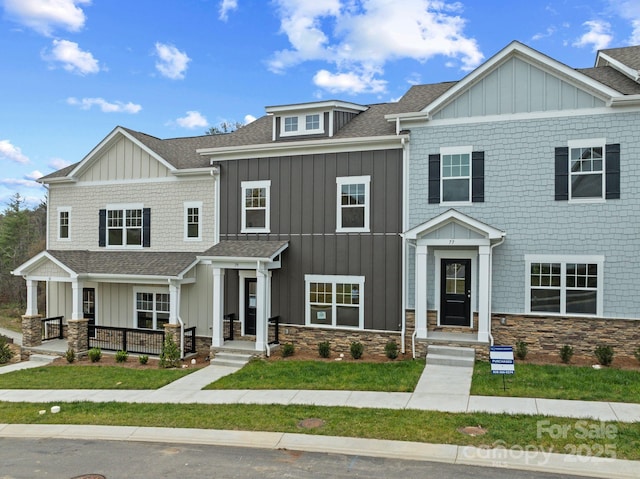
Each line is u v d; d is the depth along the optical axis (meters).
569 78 14.46
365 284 16.62
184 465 8.42
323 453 8.70
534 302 14.87
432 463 8.14
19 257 49.47
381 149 16.48
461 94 15.55
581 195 14.45
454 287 15.96
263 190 18.14
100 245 21.05
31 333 19.36
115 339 20.09
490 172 15.27
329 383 12.93
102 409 11.80
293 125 18.28
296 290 17.52
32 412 11.78
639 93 14.07
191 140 22.61
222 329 17.11
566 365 13.51
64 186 21.88
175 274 17.61
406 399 11.30
